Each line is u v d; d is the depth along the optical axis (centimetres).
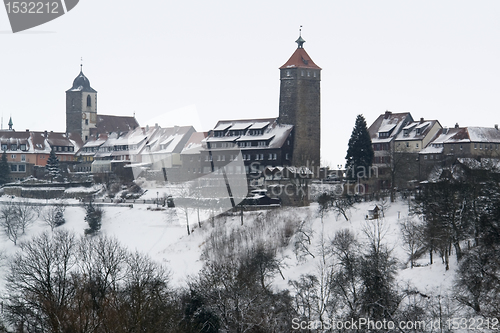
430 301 9350
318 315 8619
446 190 12325
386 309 8150
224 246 12888
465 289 9425
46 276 7244
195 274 11450
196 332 6444
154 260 12988
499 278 9281
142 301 6319
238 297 7069
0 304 6862
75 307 6353
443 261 11362
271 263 12012
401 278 10975
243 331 6712
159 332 6100
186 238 13600
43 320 6550
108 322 5881
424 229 12212
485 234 10888
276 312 7950
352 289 9419
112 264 7481
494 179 11875
